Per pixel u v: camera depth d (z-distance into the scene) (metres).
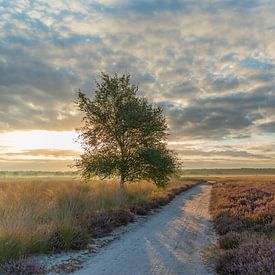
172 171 31.47
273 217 15.27
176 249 11.95
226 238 11.69
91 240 12.82
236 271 8.27
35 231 11.52
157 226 17.23
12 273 8.53
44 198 19.36
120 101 29.50
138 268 9.52
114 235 14.61
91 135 29.97
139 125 29.19
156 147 30.55
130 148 30.08
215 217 19.08
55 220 13.24
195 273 9.02
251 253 8.82
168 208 26.11
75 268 9.58
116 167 29.66
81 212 16.69
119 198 22.34
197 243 12.99
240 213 18.34
